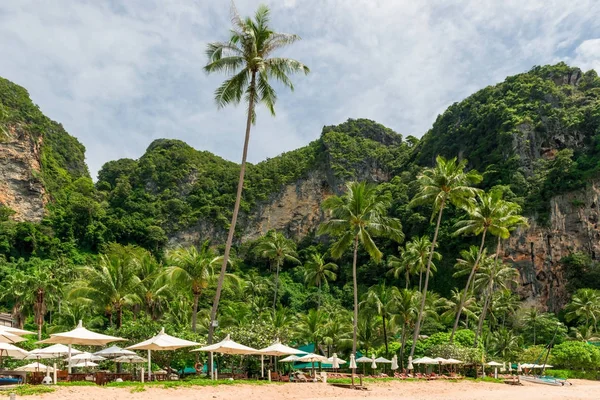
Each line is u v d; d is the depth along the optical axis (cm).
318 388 2880
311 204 15550
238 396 2333
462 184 4653
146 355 3381
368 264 11881
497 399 2841
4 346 2506
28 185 13575
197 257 4072
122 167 16962
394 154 16575
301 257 14050
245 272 13425
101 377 2380
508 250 10081
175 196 15938
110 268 4328
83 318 6419
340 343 5881
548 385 4550
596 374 5969
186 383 2508
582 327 7769
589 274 9400
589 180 10138
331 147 16138
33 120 15512
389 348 5938
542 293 9688
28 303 6544
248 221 15625
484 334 7569
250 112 3316
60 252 12231
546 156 11181
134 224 14175
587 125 11138
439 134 14400
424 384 3544
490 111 12662
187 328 4381
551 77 12975
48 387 2083
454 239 10625
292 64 3244
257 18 3341
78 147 18288
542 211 10238
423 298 4453
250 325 4128
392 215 12712
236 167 17925
